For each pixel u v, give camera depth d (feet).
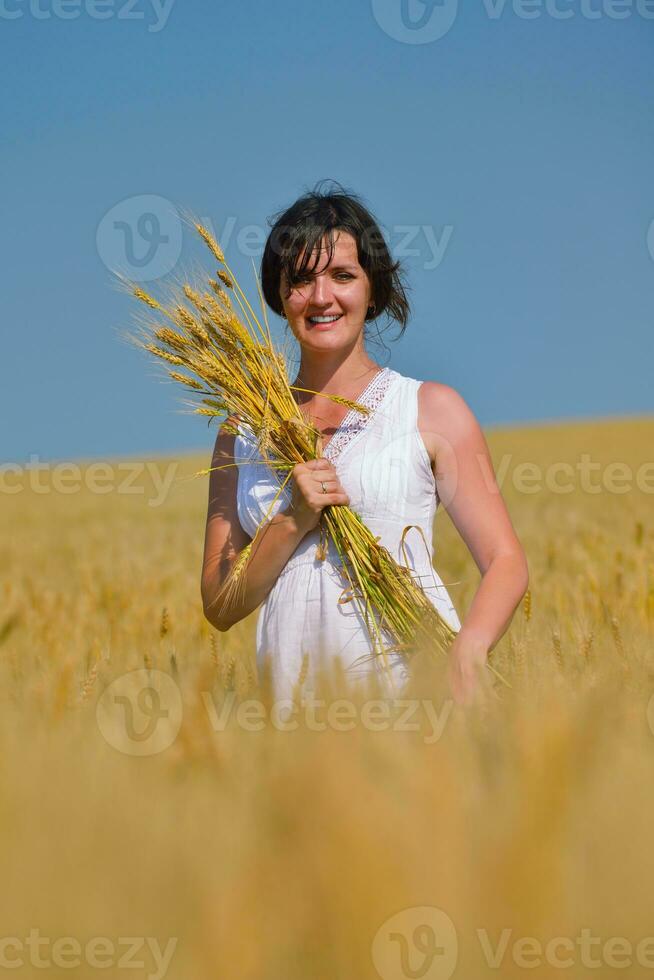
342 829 4.53
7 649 19.79
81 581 35.96
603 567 31.42
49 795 5.58
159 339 15.19
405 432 14.67
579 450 116.37
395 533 14.52
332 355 15.20
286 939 4.25
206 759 7.38
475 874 4.41
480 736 7.43
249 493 15.25
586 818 4.94
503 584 13.94
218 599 15.10
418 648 13.98
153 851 4.86
